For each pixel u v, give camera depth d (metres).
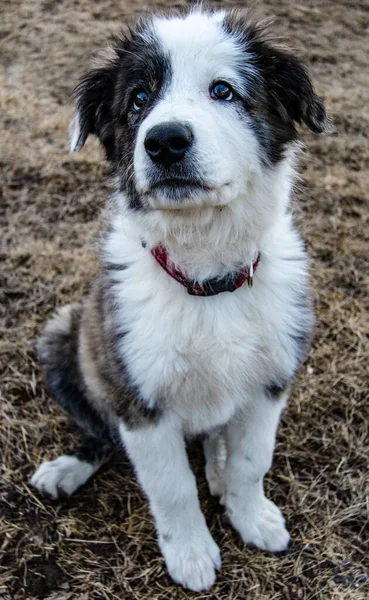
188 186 0.70
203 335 0.77
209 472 0.89
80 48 1.68
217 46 0.73
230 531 0.86
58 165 1.31
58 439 0.94
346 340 1.04
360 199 1.27
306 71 0.78
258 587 0.80
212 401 0.81
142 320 0.78
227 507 0.85
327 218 1.23
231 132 0.73
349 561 0.82
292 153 0.80
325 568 0.82
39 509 0.87
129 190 0.78
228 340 0.77
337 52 1.75
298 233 0.86
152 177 0.70
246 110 0.75
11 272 1.12
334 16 1.93
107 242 0.84
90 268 1.12
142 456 0.80
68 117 1.44
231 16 0.79
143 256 0.80
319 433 0.94
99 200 1.25
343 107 1.52
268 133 0.76
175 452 0.80
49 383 0.93
